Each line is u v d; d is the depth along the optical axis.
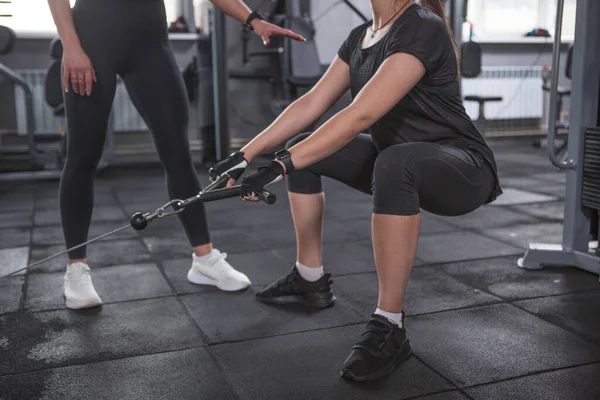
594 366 1.42
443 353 1.50
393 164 1.32
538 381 1.35
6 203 3.53
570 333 1.61
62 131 4.49
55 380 1.38
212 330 1.65
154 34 1.78
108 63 1.72
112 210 3.30
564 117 6.11
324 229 2.81
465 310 1.78
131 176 4.43
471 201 1.44
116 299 1.91
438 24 1.35
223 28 4.39
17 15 4.74
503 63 6.07
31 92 4.43
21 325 1.70
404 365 1.43
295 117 1.53
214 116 4.95
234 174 1.38
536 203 3.33
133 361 1.47
